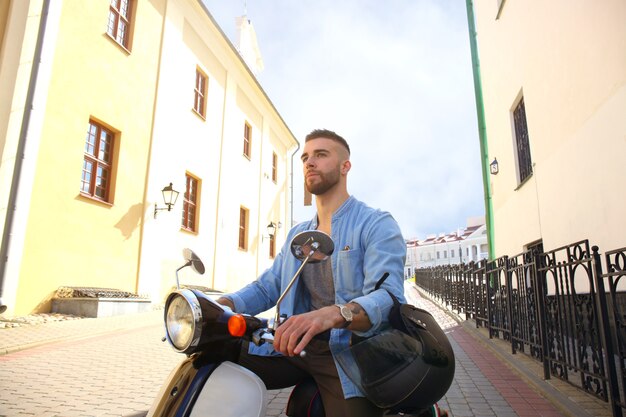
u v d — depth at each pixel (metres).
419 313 1.74
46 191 9.17
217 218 16.94
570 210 6.95
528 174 9.35
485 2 12.12
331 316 1.37
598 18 5.82
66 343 6.86
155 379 4.98
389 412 1.68
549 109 7.70
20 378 4.89
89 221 10.37
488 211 12.52
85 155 10.55
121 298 10.04
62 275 9.54
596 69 5.97
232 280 18.25
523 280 5.62
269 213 23.31
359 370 1.57
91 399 4.21
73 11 10.07
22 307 8.56
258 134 22.02
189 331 1.35
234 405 1.33
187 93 14.98
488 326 7.59
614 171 5.60
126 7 12.28
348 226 1.88
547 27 7.64
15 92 8.62
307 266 1.91
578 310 3.96
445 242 78.12
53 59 9.45
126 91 11.81
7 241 8.22
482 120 13.12
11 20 8.73
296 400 1.72
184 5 14.74
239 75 19.36
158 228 12.90
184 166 14.62
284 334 1.30
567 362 4.35
